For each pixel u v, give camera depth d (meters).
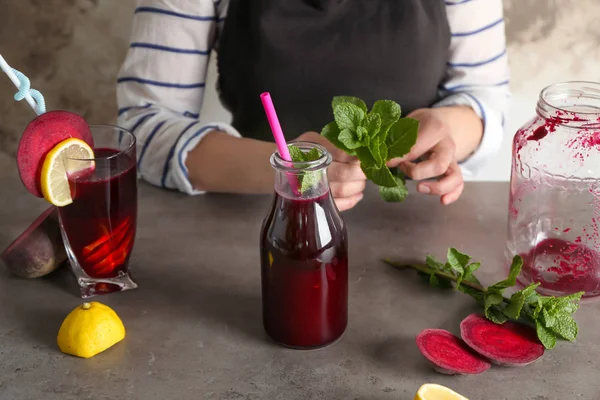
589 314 0.87
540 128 0.89
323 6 1.22
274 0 1.22
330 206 0.78
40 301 0.91
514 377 0.77
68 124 0.85
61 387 0.77
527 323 0.85
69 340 0.81
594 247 0.92
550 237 0.94
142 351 0.82
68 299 0.91
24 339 0.84
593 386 0.76
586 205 0.92
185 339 0.84
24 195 1.13
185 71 1.25
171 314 0.88
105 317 0.82
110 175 0.85
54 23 1.67
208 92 1.69
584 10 1.65
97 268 0.90
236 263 0.97
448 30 1.30
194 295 0.91
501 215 1.07
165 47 1.23
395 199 0.95
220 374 0.78
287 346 0.82
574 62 1.70
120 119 1.26
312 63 1.25
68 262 0.96
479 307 0.88
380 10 1.23
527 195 0.93
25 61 1.70
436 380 0.77
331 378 0.78
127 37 1.69
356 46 1.25
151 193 1.14
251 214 1.08
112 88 1.74
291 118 1.31
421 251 0.99
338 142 0.84
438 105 1.30
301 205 0.76
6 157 1.79
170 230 1.04
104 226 0.87
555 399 0.74
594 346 0.82
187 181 1.12
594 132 0.86
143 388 0.77
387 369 0.79
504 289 0.87
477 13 1.30
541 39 1.68
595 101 0.90
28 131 0.81
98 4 1.65
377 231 1.03
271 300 0.80
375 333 0.84
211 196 1.13
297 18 1.23
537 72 1.71
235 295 0.91
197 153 1.12
